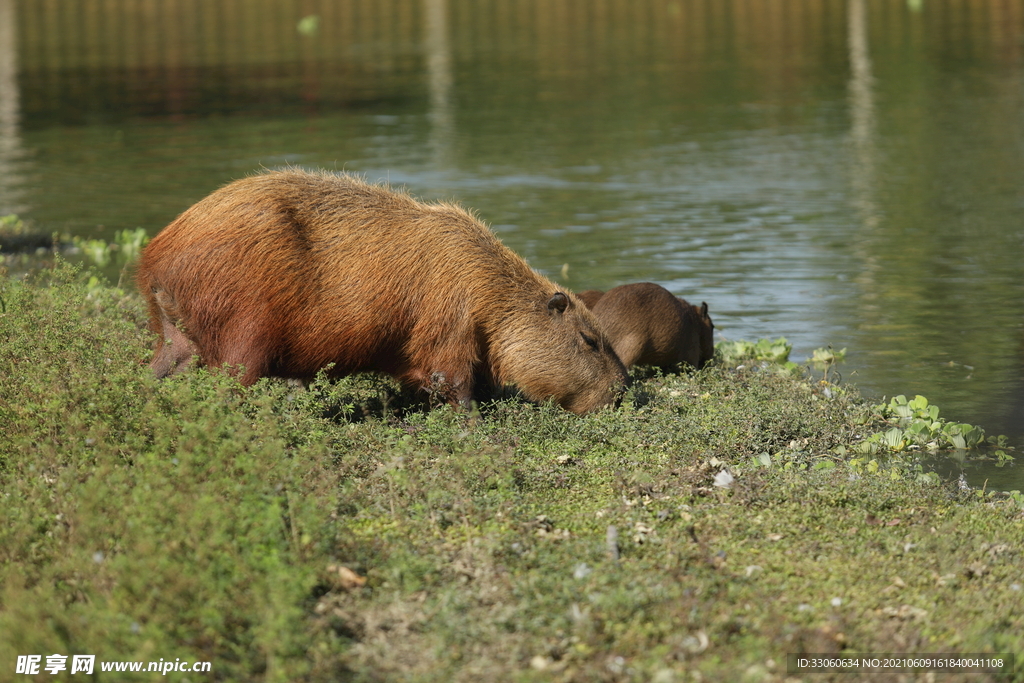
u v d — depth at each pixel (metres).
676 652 6.64
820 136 34.53
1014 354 14.72
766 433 11.23
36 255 20.31
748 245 21.44
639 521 8.76
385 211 11.17
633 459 10.32
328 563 7.65
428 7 86.31
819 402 12.41
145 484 7.88
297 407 10.32
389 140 34.38
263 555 7.27
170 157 31.70
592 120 38.44
